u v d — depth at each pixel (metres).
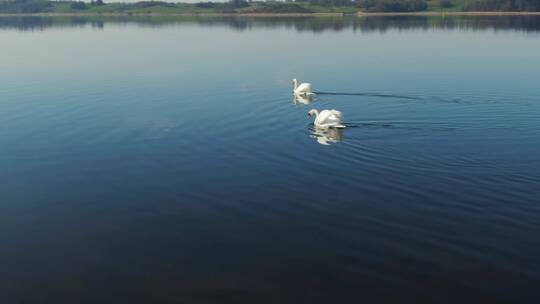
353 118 36.59
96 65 61.78
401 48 74.56
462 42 80.94
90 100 43.19
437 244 20.14
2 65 62.50
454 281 17.91
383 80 50.06
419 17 162.50
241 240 20.75
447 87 46.19
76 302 17.25
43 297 17.58
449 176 26.19
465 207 23.00
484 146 30.38
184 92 45.94
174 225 22.06
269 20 157.88
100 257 19.84
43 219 22.83
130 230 21.77
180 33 106.69
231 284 17.97
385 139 31.88
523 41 81.19
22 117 38.12
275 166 28.06
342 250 19.88
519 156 28.73
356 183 25.64
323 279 18.16
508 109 38.25
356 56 67.19
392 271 18.52
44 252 20.28
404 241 20.41
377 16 173.75
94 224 22.33
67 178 27.09
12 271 19.06
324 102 41.62
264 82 50.41
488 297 17.09
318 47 77.50
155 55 70.50
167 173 27.50
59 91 46.78
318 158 29.00
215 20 164.62
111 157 29.92
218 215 22.86
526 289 17.44
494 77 50.62
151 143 32.12
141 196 24.89
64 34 107.00
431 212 22.62
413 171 26.89
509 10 178.88
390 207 23.16
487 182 25.44
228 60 65.19
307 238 20.78
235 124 35.78
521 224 21.48
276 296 17.31
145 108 40.38
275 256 19.58
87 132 34.44
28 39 95.75
